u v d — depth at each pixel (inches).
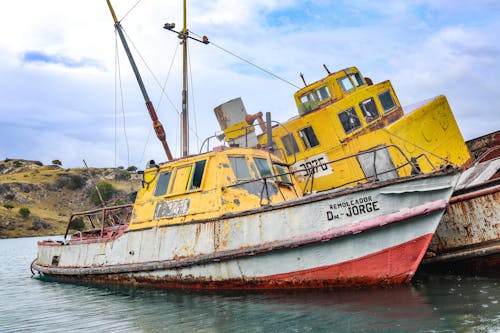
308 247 398.0
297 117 669.9
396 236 381.4
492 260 423.8
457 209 439.2
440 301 328.8
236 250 423.5
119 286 535.2
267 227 413.7
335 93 639.8
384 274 387.2
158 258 485.7
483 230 423.8
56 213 4084.6
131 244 522.9
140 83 732.0
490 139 673.6
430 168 576.1
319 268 396.5
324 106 642.2
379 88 636.7
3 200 4042.8
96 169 4906.5
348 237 387.5
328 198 395.5
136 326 347.3
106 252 559.2
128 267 513.7
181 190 495.8
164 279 480.7
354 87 655.1
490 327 262.4
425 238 377.7
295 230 401.1
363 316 310.7
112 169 4879.4
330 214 393.7
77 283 610.2
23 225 3481.8
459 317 287.1
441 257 447.2
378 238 383.9
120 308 417.7
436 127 600.4
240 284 429.4
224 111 702.5
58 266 652.1
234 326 318.3
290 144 645.3
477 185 436.8
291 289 410.0
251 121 687.1
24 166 5595.5
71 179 4613.7
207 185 474.3
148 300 438.6
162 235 489.7
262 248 409.1
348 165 601.6
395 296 356.2
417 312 307.3
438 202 373.7
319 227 394.3
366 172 592.7
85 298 492.4
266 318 329.7
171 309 388.5
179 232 473.7
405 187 378.3
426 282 401.1
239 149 500.1
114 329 346.0
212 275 441.1
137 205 539.8
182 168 510.6
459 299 330.0
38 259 735.1
